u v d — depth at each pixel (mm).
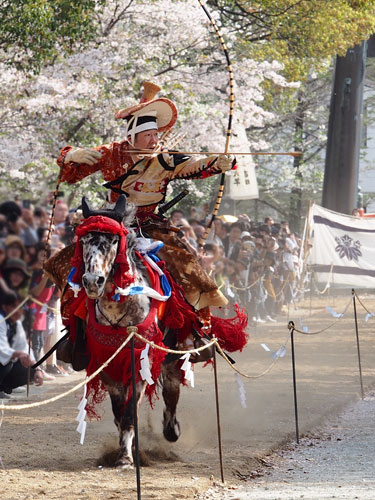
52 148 33656
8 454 13547
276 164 63125
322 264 43031
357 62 48969
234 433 15391
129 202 13148
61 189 31359
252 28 44562
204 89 38281
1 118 31391
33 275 18703
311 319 35688
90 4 29500
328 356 25234
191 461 13242
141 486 11508
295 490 11555
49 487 11484
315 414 17141
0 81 29688
